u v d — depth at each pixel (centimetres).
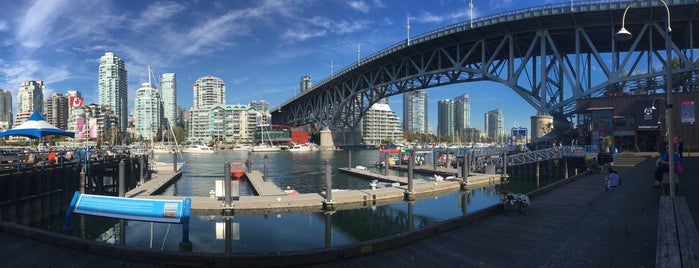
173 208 1416
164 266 1004
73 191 2708
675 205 1037
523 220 1449
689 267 575
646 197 1697
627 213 1403
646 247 987
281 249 1703
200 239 1833
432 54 8575
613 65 5788
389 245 1117
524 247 1109
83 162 2817
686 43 5916
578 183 2591
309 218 2348
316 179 5044
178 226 2066
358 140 17212
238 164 5059
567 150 4541
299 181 4812
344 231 2078
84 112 13538
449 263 1002
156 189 3247
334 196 2628
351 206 2633
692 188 1730
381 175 4516
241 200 2473
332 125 14662
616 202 1644
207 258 984
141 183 3659
